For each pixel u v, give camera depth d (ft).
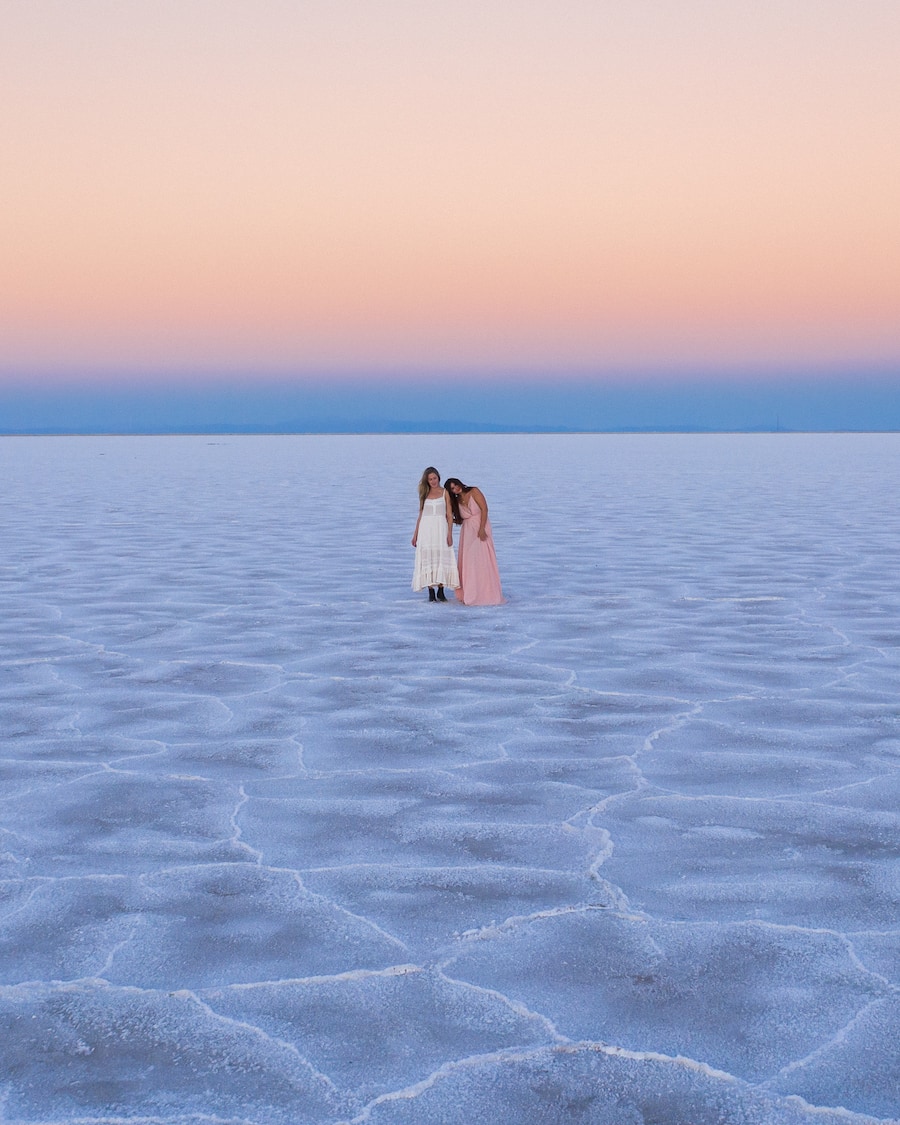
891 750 18.31
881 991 10.24
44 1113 8.59
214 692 23.09
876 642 28.19
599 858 13.61
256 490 105.81
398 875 13.14
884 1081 8.84
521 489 105.81
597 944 11.27
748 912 12.00
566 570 44.01
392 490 105.50
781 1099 8.64
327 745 18.92
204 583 40.42
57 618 32.60
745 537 56.95
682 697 22.35
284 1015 9.96
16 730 20.06
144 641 28.99
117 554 49.96
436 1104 8.63
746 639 28.84
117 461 205.16
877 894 12.44
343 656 26.96
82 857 13.79
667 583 39.91
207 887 12.82
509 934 11.53
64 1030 9.77
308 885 12.86
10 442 539.70
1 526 64.64
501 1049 9.37
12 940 11.50
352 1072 9.08
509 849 13.94
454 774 17.17
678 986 10.38
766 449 296.30
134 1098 8.77
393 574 43.14
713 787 16.42
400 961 10.96
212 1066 9.18
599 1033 9.59
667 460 200.34
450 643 28.66
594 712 21.16
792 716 20.70
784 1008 9.96
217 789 16.49
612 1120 8.41
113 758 18.20
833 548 51.29
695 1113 8.48
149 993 10.38
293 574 43.04
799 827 14.65
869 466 165.17
